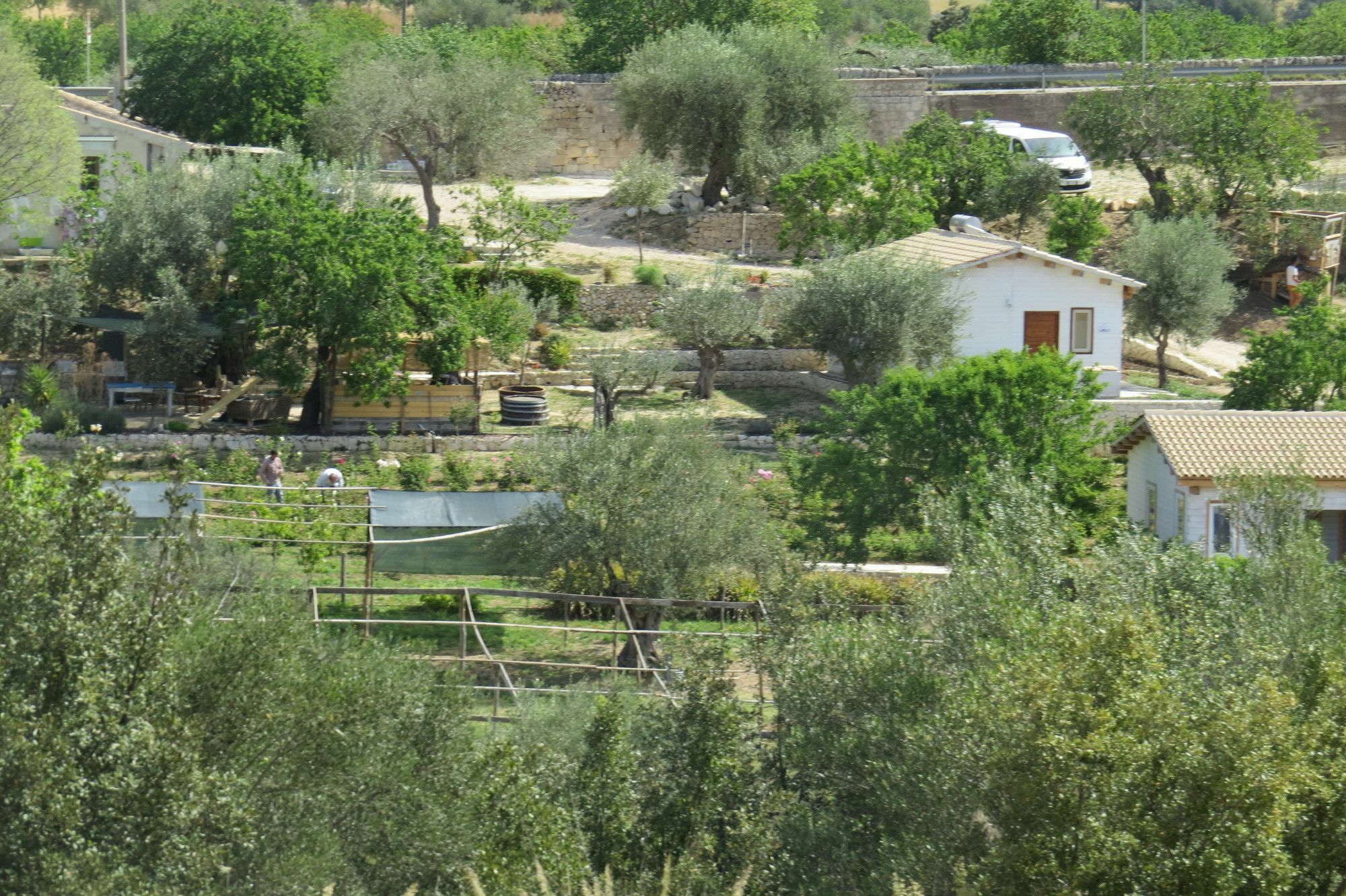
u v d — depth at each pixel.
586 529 36.25
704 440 38.44
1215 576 24.23
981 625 22.06
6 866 12.98
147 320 53.44
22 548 14.46
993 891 16.50
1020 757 16.44
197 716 15.49
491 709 29.78
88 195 60.34
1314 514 30.86
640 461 37.25
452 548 39.28
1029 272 56.81
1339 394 51.34
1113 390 57.28
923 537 38.91
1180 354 64.62
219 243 58.12
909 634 22.70
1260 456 40.56
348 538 39.34
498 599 41.00
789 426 51.34
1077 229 67.25
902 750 20.12
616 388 52.72
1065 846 16.06
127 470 46.47
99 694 13.84
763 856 20.12
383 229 52.47
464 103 68.62
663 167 69.25
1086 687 16.84
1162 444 40.97
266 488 39.28
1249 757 16.02
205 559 28.19
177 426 51.03
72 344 57.03
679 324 55.44
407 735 19.00
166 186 58.00
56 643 14.07
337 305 50.00
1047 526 26.00
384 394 51.00
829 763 21.42
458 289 58.00
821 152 71.25
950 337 53.00
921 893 17.47
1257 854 15.84
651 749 21.95
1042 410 40.81
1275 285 69.88
